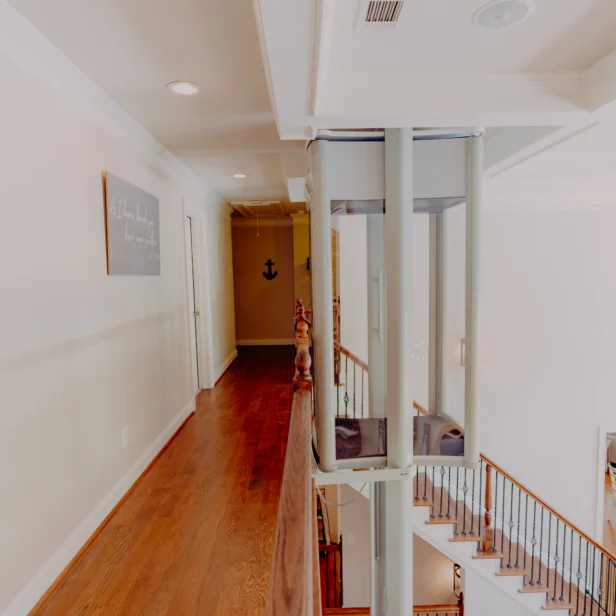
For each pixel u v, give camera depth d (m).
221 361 5.82
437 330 2.41
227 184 4.83
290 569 0.70
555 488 5.03
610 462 6.68
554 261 4.91
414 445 2.29
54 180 1.92
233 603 1.76
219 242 5.83
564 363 4.98
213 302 5.38
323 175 2.11
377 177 2.13
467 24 1.57
